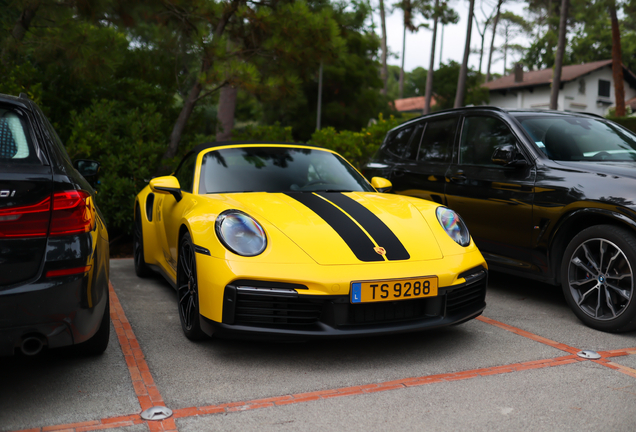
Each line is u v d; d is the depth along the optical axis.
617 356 2.77
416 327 2.61
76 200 2.07
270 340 2.54
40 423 2.02
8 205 1.93
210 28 7.17
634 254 2.95
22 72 6.49
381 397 2.27
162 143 7.00
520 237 3.67
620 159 3.69
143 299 3.96
